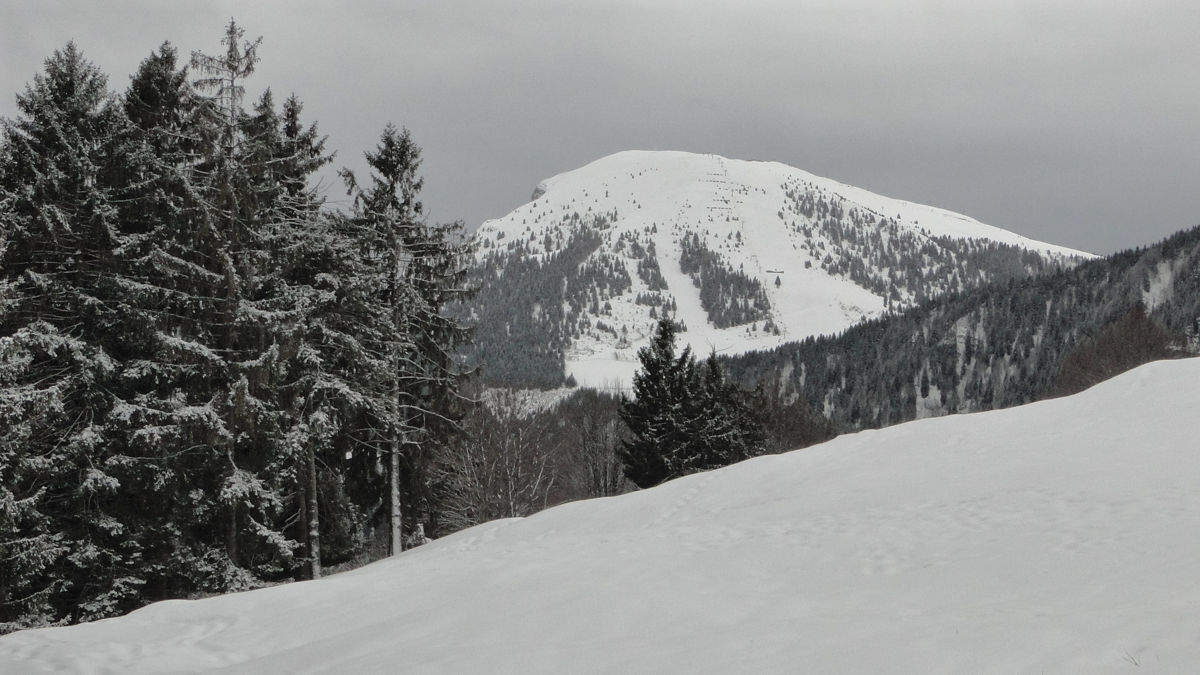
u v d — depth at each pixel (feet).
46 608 65.67
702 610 39.45
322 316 82.02
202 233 72.54
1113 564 38.09
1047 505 51.39
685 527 67.15
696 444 168.14
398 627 42.37
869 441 82.99
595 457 200.54
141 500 71.10
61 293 68.39
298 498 87.25
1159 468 55.36
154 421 70.18
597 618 39.42
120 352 73.20
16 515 61.46
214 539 77.56
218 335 78.28
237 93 79.30
